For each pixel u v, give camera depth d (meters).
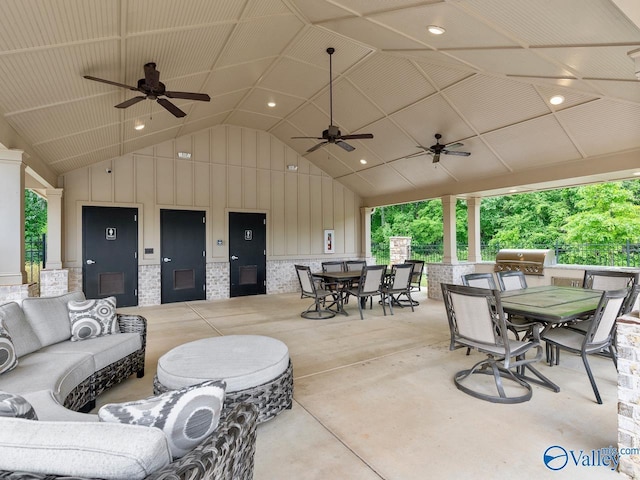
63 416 1.74
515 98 4.76
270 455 2.13
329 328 5.23
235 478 1.30
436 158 5.89
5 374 2.29
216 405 1.29
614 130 4.65
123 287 7.04
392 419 2.54
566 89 4.15
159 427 1.15
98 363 2.77
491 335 2.82
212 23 3.71
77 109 4.35
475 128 5.64
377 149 7.40
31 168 4.91
